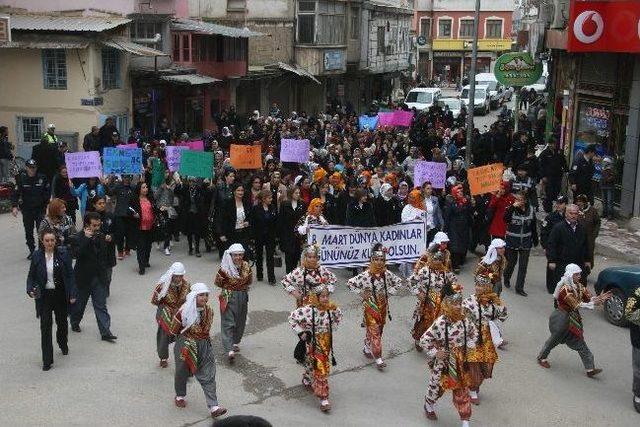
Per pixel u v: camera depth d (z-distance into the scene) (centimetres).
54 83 2561
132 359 1075
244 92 3888
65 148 2066
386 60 5156
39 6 2788
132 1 2869
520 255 1426
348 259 1430
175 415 912
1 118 2602
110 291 1376
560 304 1064
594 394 1017
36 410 907
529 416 946
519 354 1151
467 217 1545
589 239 1375
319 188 1598
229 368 1062
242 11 4016
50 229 1027
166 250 1638
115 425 878
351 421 914
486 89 5084
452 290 911
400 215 1590
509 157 2544
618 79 2053
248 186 1583
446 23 7388
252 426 305
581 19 1902
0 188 2050
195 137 3312
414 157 2297
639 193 1928
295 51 4094
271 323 1244
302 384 1014
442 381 888
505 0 7225
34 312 1253
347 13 4381
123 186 1507
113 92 2673
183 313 886
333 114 3969
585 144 2264
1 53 2566
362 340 1188
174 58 3172
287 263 1473
